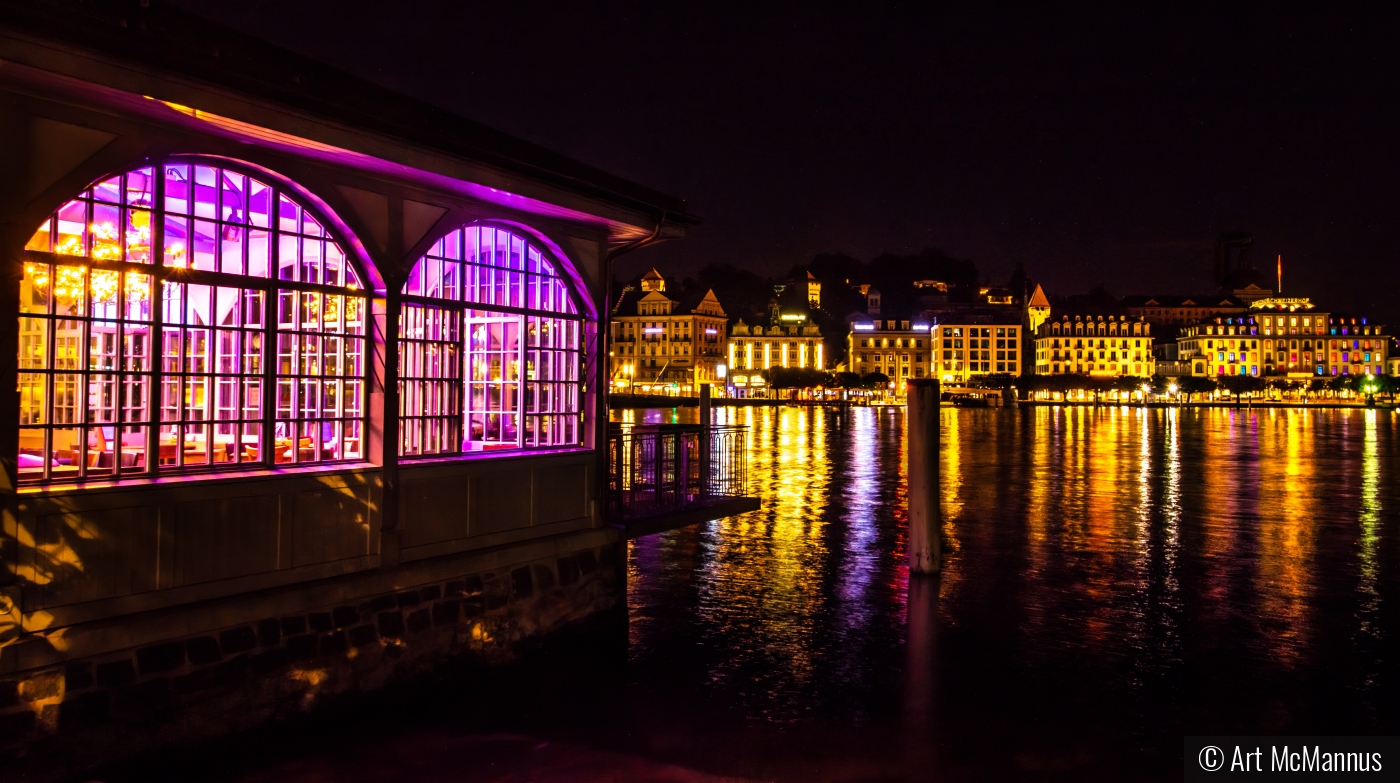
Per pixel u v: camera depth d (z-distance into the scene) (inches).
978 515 721.0
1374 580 477.1
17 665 185.9
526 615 309.6
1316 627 386.0
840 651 349.7
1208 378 5349.4
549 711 280.1
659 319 5088.6
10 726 186.4
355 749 244.7
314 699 244.7
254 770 229.1
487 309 295.4
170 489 213.5
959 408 4370.1
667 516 368.5
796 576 482.6
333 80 223.8
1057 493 881.5
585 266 330.6
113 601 203.8
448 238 284.2
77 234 198.7
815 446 1608.0
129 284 209.5
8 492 187.0
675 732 266.8
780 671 325.4
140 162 202.2
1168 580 475.8
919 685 311.9
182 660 215.8
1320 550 565.6
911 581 470.6
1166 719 283.4
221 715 223.3
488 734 260.2
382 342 258.8
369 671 258.2
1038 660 340.8
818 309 7372.1
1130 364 5856.3
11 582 187.8
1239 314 6087.6
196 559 219.1
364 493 257.1
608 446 351.3
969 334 5782.5
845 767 245.4
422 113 246.8
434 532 278.7
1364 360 5787.4
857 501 806.5
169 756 213.3
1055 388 5246.1
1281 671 329.1
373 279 257.4
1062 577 482.3
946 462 1278.3
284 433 244.5
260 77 206.1
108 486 202.4
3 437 185.8
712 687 306.8
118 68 183.2
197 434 232.8
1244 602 429.4
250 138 217.2
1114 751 259.3
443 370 285.3
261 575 232.8
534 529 315.6
